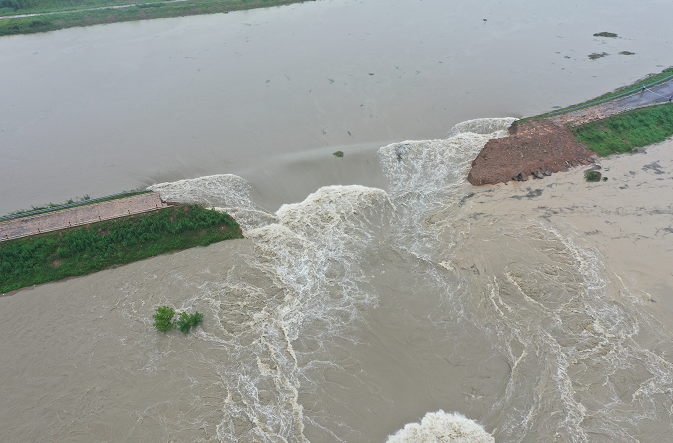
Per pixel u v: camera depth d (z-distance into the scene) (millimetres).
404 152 40594
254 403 23391
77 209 33719
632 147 40781
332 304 28547
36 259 30625
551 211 34594
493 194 36531
